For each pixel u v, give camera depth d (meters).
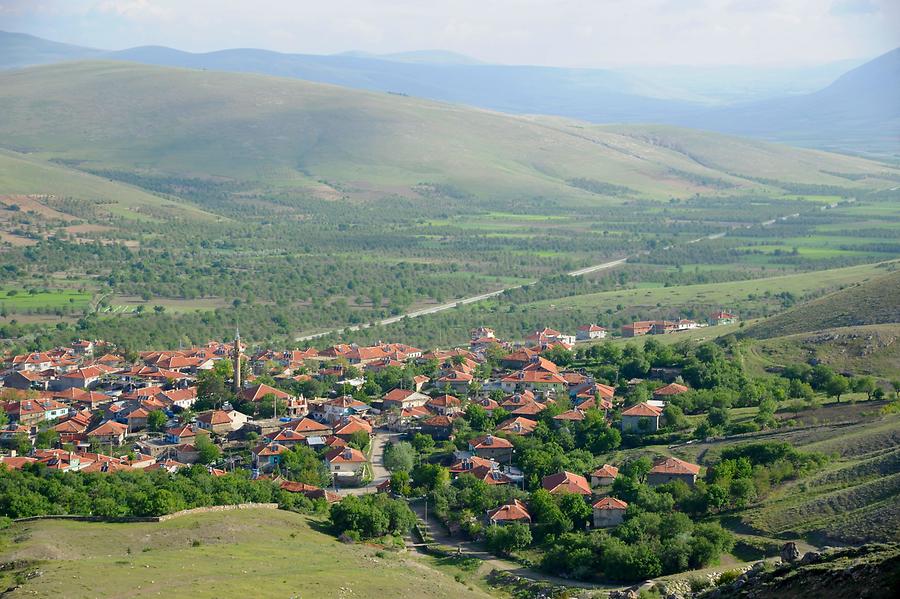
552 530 199.88
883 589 107.88
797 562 129.50
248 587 149.12
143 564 158.50
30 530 179.00
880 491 187.12
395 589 157.50
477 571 184.88
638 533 186.25
